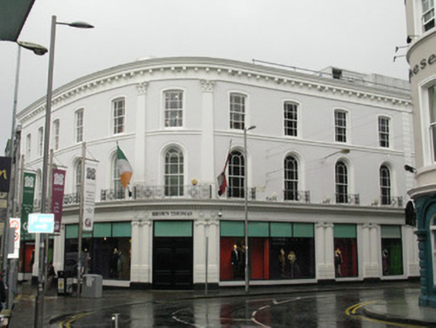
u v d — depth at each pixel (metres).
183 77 30.44
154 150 30.14
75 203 33.34
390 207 35.44
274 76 32.31
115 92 32.28
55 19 15.08
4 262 18.44
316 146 33.69
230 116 31.00
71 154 34.69
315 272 32.12
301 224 32.12
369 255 34.34
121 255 30.33
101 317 17.34
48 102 14.70
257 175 31.11
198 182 29.62
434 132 17.70
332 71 38.25
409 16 19.09
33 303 22.03
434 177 17.09
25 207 29.80
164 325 14.88
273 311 18.03
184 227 28.95
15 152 22.05
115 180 31.97
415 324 14.15
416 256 36.28
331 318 15.95
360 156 35.44
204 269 28.39
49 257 35.72
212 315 17.19
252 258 30.25
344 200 34.50
